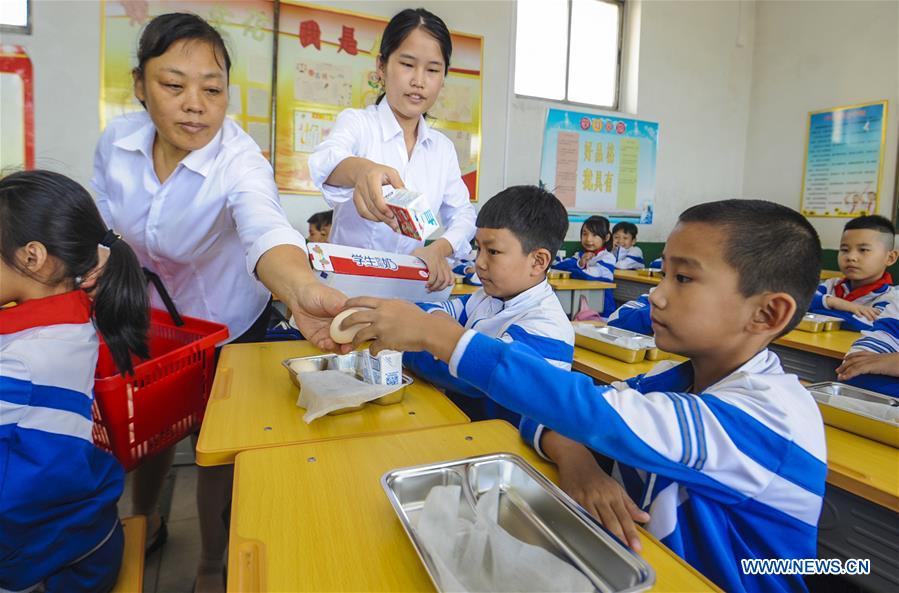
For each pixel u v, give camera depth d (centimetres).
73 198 82
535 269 119
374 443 80
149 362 103
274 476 69
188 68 104
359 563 53
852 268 256
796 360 204
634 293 432
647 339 170
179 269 135
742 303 66
